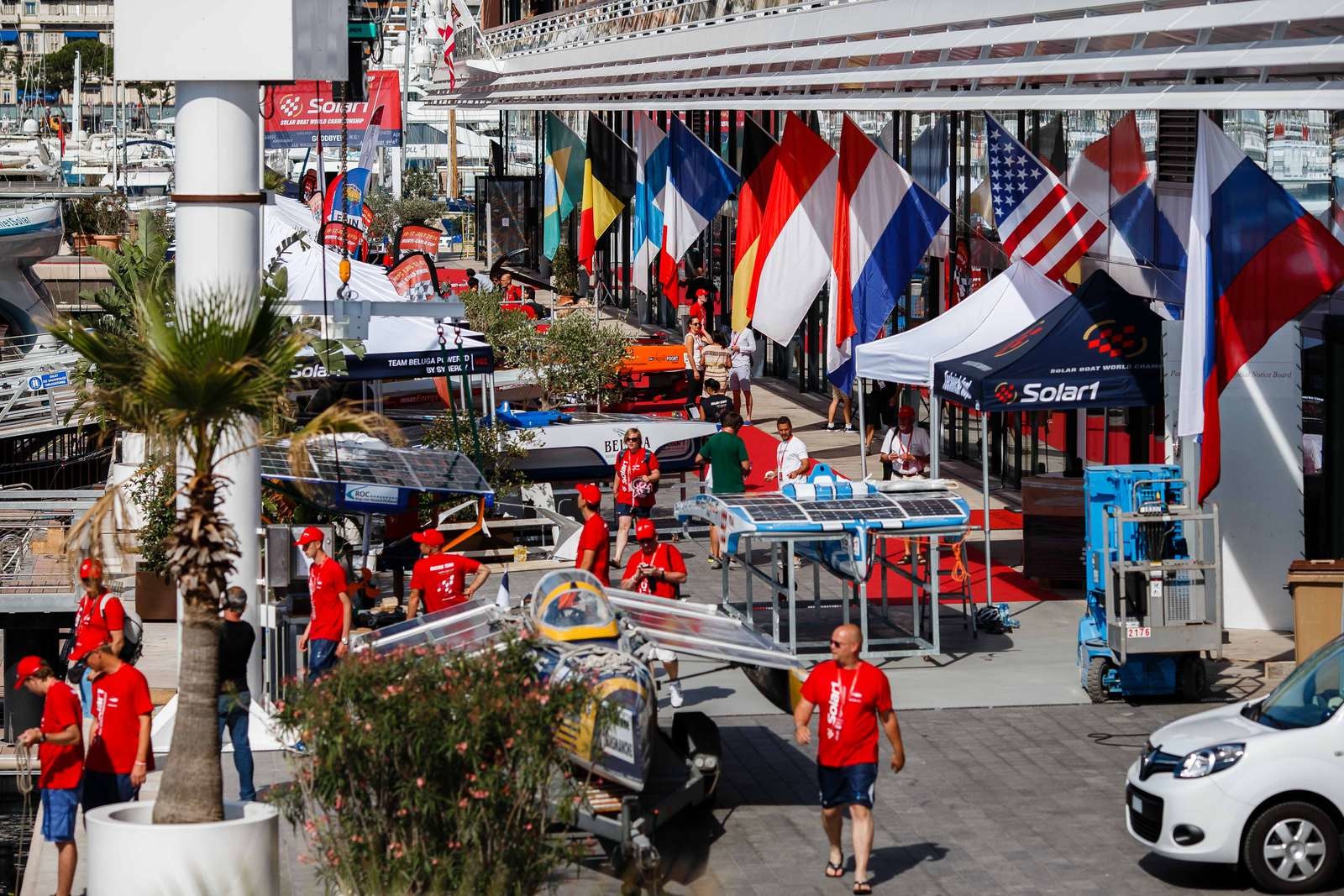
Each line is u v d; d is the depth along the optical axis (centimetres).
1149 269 3266
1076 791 1978
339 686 1429
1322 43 2136
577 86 6706
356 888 1413
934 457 2883
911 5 3506
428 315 3094
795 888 1661
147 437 1577
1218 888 1648
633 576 2486
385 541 3266
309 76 2216
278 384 1532
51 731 1670
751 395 5600
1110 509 2353
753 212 3806
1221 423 2830
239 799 1889
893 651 2655
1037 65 2856
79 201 10550
